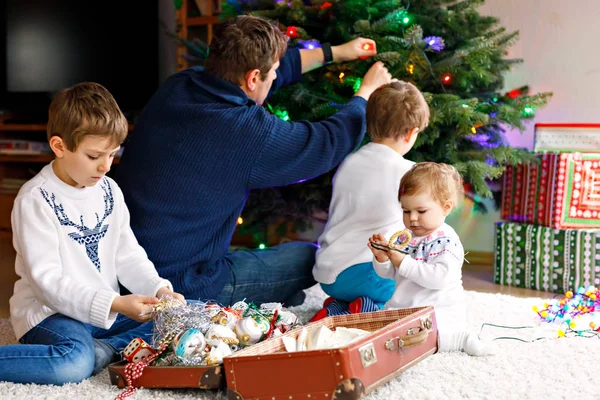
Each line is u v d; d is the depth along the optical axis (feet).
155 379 4.53
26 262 4.88
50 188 5.05
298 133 6.05
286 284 6.81
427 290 5.58
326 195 8.21
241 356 4.18
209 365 4.43
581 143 8.81
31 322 4.97
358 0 7.54
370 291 6.35
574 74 10.12
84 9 12.60
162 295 5.15
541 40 10.25
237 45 5.93
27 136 13.41
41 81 12.79
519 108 8.36
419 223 5.61
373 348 4.18
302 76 7.75
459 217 10.77
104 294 4.82
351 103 6.52
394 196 6.24
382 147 6.37
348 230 6.36
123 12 12.52
